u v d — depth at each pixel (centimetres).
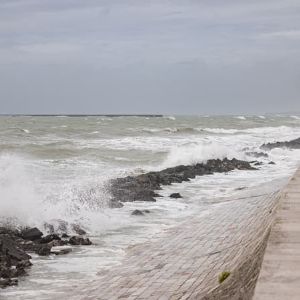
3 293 920
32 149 3750
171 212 1712
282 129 8756
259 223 1348
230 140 5562
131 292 903
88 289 937
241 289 652
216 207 1781
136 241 1312
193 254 1132
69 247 1246
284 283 568
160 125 8369
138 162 3341
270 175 2869
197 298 801
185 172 2822
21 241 1262
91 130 6369
